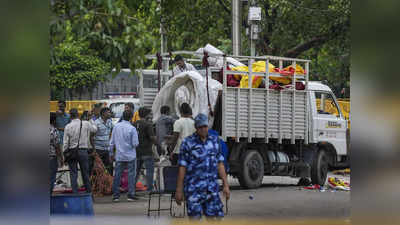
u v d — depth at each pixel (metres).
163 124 32.53
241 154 34.50
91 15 18.14
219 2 66.25
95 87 73.81
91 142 32.00
